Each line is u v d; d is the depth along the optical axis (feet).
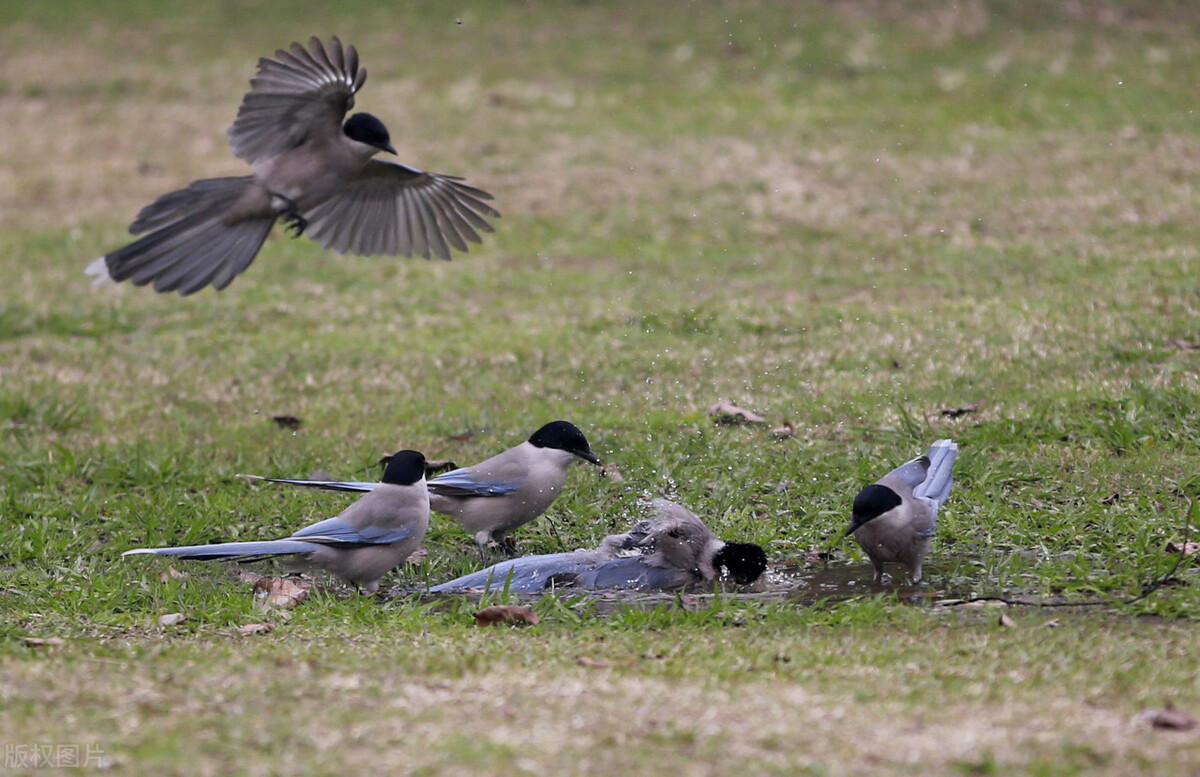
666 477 39.45
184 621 29.04
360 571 31.78
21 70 110.42
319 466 42.68
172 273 29.58
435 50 111.14
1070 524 34.37
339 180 30.68
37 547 35.19
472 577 32.83
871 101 93.30
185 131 95.96
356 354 56.34
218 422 47.85
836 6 114.62
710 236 71.56
